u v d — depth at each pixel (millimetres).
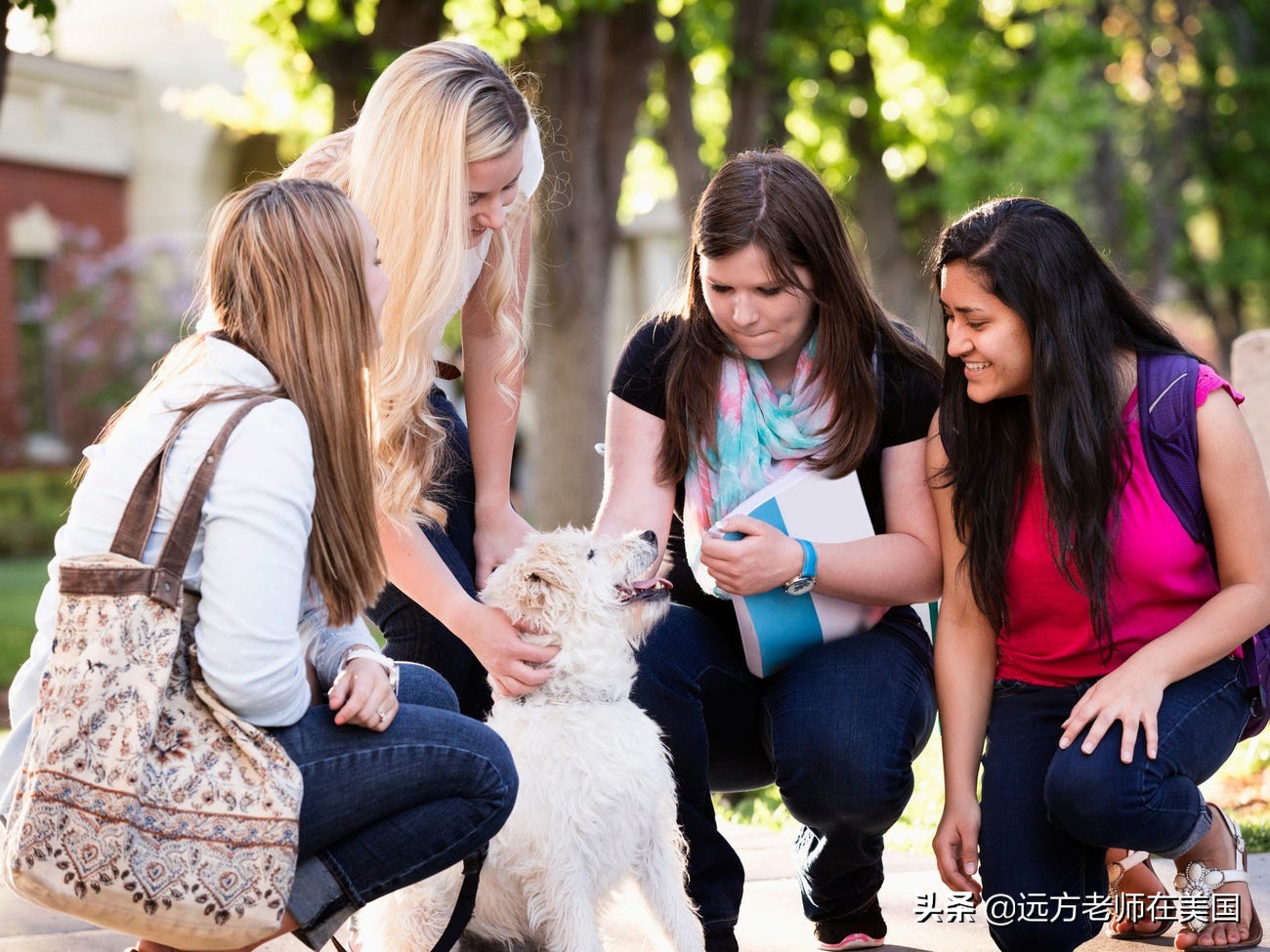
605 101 10922
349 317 2334
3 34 6223
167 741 2156
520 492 18938
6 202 16922
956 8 15164
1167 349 2789
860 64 15211
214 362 2309
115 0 18859
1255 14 23109
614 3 10039
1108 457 2672
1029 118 17891
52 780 2086
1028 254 2670
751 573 2871
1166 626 2793
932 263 3084
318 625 2561
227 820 2139
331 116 10172
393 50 9406
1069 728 2668
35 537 16250
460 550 3400
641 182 18062
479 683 3422
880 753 2822
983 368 2758
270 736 2256
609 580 2883
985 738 3199
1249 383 5215
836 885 3070
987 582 2867
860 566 2939
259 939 2195
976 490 2857
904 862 3955
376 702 2396
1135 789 2594
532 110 3369
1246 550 2695
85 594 2121
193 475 2180
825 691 2904
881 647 3014
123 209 18625
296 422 2250
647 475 3211
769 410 3068
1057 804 2656
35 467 17031
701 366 3090
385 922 2898
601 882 2820
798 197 2891
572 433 10969
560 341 10945
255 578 2162
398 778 2402
